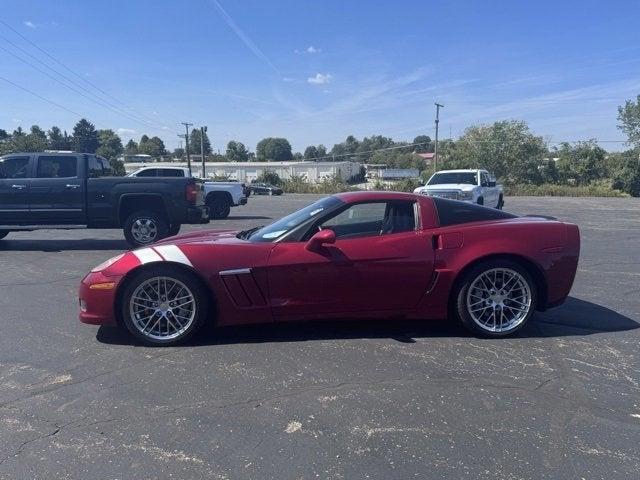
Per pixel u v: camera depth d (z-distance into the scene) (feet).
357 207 16.84
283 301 16.10
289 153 450.71
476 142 216.33
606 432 10.98
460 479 9.35
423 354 15.25
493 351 15.53
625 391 12.93
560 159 218.38
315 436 10.79
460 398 12.48
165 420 11.48
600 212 79.20
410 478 9.37
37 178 34.86
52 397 12.61
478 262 16.51
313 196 150.61
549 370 14.17
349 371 14.02
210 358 14.98
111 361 14.85
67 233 45.85
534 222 17.19
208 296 16.06
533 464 9.80
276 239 16.55
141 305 15.92
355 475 9.47
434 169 209.97
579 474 9.51
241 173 284.61
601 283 25.20
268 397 12.55
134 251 16.33
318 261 15.96
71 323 18.44
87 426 11.24
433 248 16.37
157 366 14.46
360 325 17.80
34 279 25.98
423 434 10.86
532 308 16.69
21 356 15.29
